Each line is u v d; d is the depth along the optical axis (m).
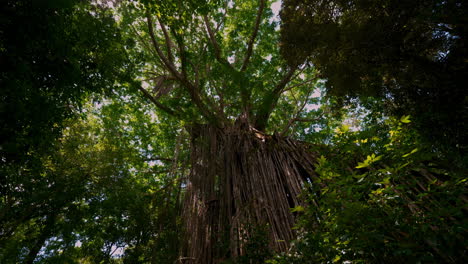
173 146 10.30
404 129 3.03
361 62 3.24
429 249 1.54
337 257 1.94
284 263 2.30
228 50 8.41
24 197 4.39
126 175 6.36
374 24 2.94
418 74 2.84
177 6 5.10
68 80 3.13
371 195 1.97
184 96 7.16
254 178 4.91
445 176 2.90
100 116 8.59
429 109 2.87
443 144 2.84
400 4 2.70
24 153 3.24
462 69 2.54
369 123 5.97
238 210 4.45
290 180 4.55
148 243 4.89
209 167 5.64
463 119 2.64
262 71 8.13
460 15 2.36
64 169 5.38
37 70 2.72
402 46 2.87
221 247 4.01
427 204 1.80
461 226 1.42
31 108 2.80
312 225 2.35
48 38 2.58
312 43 3.59
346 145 2.41
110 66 3.89
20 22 2.33
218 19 7.97
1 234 4.88
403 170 2.08
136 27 7.47
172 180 6.33
